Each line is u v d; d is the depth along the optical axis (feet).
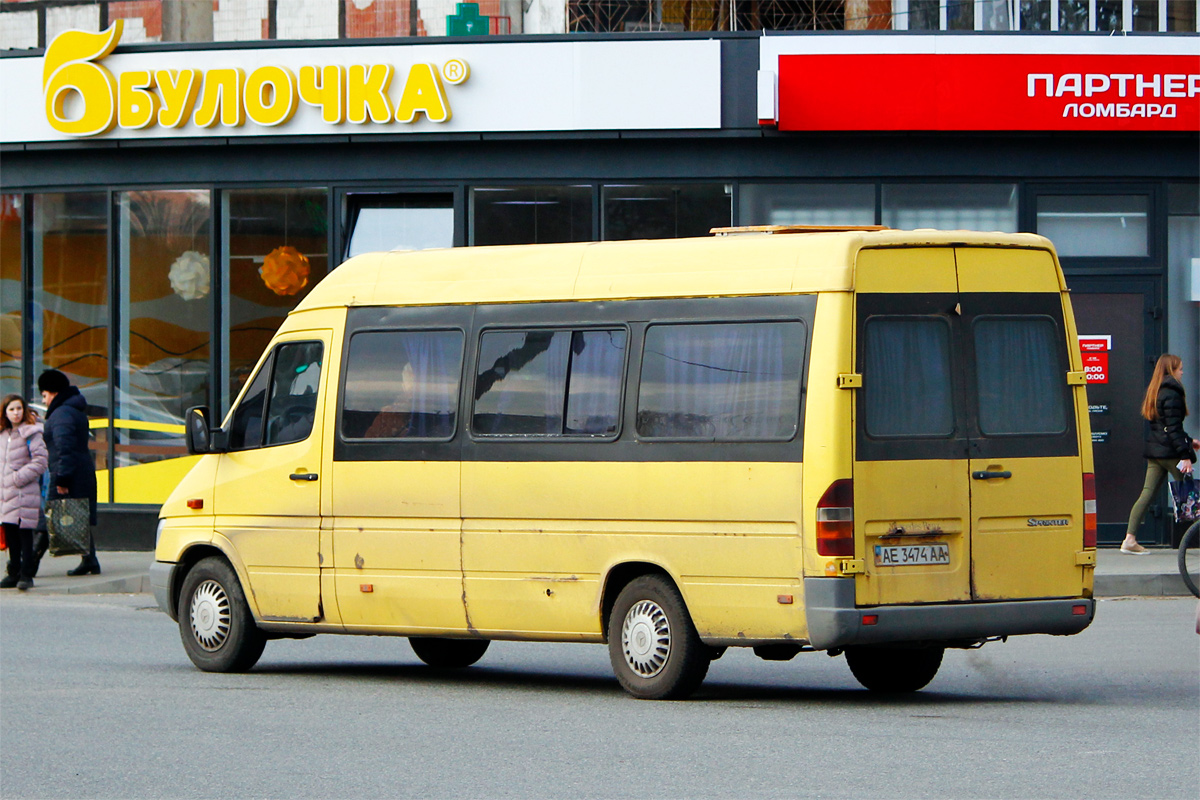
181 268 130.62
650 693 61.77
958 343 60.29
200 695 65.10
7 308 134.92
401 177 125.59
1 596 109.19
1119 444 120.98
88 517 113.19
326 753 51.24
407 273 69.67
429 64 123.13
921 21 125.18
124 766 49.65
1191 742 51.34
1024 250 62.08
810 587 57.31
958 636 59.31
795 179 121.60
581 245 65.46
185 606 74.18
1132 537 114.93
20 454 110.63
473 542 65.51
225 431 73.61
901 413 58.90
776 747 50.93
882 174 121.08
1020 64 118.01
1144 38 118.21
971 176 120.88
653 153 122.42
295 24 143.33
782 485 58.18
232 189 129.08
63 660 77.36
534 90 122.52
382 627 68.33
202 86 127.24
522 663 78.07
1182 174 121.08
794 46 119.34
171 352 131.34
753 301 60.13
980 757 48.75
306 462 70.44
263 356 73.26
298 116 125.70
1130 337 121.49
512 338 65.67
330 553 69.46
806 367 58.34
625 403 62.34
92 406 133.18
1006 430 60.90
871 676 66.80
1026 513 61.00
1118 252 121.49
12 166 133.49
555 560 63.62
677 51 121.19
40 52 130.52
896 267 59.47
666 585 61.41
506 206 124.47
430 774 47.42
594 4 125.70
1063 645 80.53
